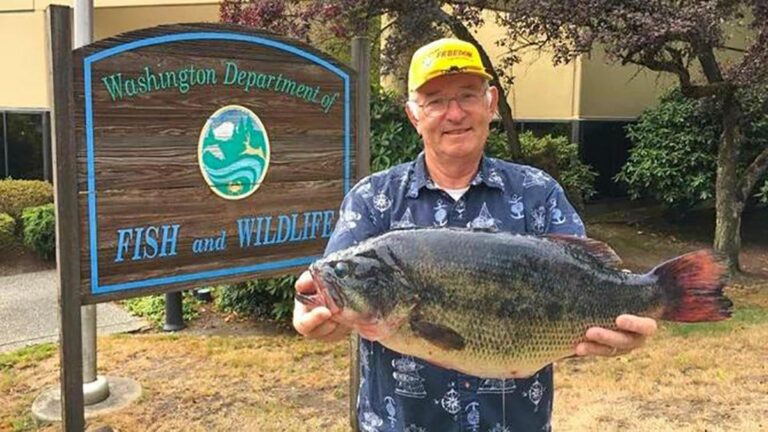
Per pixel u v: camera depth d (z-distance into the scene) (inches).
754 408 175.9
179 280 148.6
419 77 80.4
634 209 488.1
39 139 466.0
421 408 80.7
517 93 460.1
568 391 191.5
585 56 402.9
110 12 467.5
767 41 267.4
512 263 72.1
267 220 160.7
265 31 156.4
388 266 71.7
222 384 202.2
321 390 199.0
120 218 139.9
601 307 73.3
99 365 216.1
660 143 420.2
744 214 464.4
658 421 169.5
